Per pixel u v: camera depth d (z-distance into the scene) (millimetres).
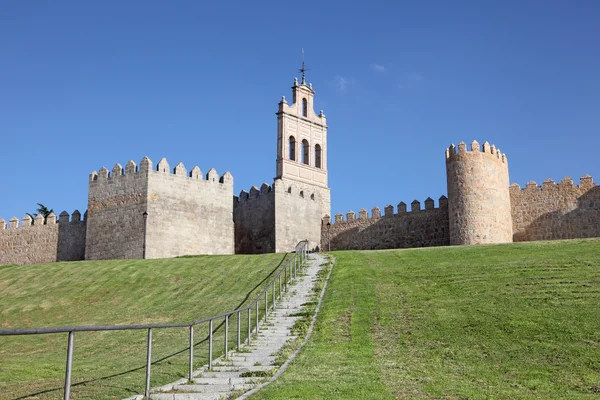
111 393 16516
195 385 17531
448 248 44281
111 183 59625
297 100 73000
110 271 47906
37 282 47344
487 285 30609
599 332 21922
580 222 52594
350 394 15766
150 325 15758
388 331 24891
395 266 38594
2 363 24781
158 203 57469
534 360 19859
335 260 43688
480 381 17781
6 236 69062
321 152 74188
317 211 67938
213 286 40938
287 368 19531
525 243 42781
